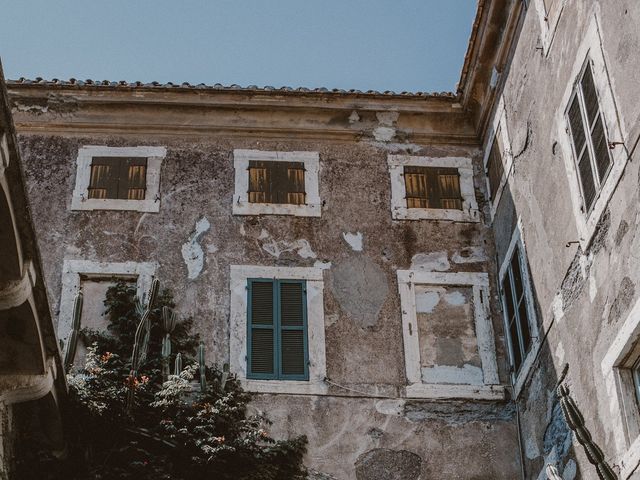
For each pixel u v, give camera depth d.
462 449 15.69
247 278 16.73
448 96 18.30
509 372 16.34
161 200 17.30
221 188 17.50
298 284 16.78
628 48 12.71
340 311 16.61
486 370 16.36
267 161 17.83
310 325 16.44
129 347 15.55
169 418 14.21
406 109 18.30
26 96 17.91
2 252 11.62
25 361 12.62
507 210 16.86
